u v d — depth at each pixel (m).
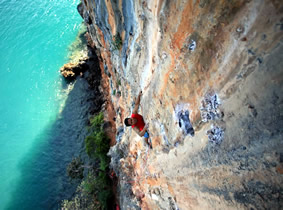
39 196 14.16
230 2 1.79
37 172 15.17
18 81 19.84
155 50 3.83
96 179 12.63
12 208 14.00
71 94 18.27
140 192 7.07
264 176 1.71
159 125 4.23
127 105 8.43
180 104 3.15
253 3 1.56
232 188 2.13
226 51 1.97
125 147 9.21
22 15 24.03
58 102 18.02
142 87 5.35
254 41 1.62
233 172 2.08
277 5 1.37
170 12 2.87
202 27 2.26
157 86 3.95
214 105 2.28
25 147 16.45
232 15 1.81
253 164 1.81
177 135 3.44
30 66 20.56
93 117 16.28
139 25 4.60
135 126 5.03
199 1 2.18
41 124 17.28
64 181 14.31
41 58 20.92
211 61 2.23
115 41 7.25
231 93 1.98
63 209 12.91
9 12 24.23
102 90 17.31
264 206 1.75
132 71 6.16
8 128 17.48
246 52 1.71
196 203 3.11
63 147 15.84
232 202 2.17
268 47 1.50
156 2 3.19
